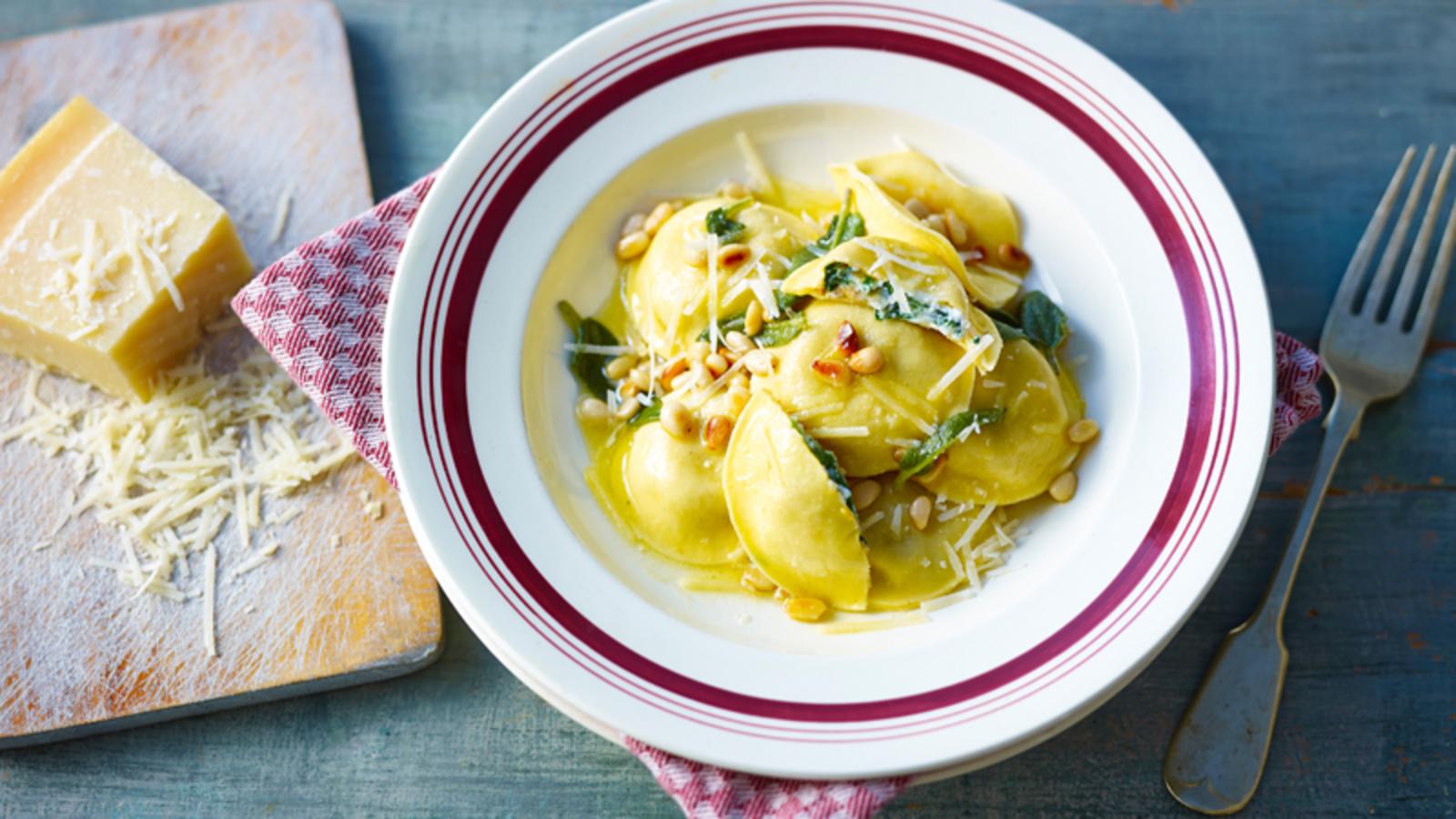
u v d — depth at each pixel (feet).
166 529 1.66
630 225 1.67
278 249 1.80
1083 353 1.60
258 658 1.60
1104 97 1.63
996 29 1.65
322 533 1.66
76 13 1.96
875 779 1.40
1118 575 1.47
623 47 1.64
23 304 1.67
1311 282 1.77
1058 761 1.57
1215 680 1.58
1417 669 1.61
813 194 1.71
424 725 1.60
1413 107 1.85
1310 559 1.65
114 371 1.69
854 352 1.53
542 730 1.60
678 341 1.61
